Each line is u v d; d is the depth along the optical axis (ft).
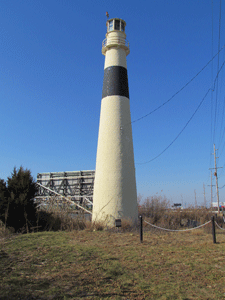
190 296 18.98
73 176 88.07
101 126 59.98
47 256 27.71
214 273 23.71
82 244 34.63
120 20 66.08
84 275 22.36
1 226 42.32
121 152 56.65
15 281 20.26
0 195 43.14
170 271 24.27
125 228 48.21
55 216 51.70
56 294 18.21
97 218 53.47
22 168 46.98
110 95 60.29
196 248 32.99
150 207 67.51
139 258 28.19
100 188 55.47
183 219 61.16
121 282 21.29
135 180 58.75
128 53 66.39
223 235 44.04
